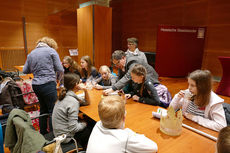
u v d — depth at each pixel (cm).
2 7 500
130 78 208
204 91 136
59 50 630
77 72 348
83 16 535
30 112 263
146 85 190
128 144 95
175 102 163
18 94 261
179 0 579
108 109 98
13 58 550
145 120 149
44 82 212
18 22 533
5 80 260
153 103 185
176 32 504
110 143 93
